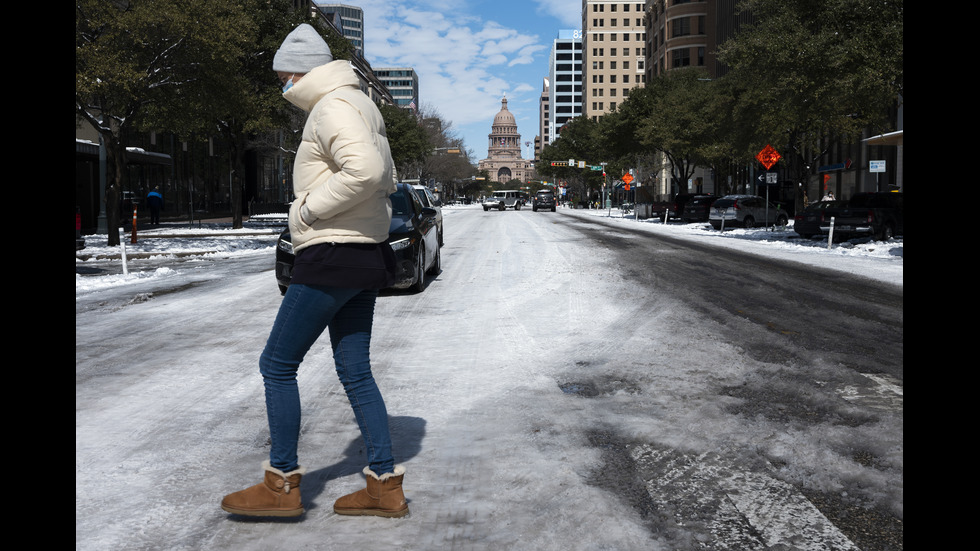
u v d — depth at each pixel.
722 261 15.05
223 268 15.32
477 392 5.10
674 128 44.72
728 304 9.13
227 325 8.09
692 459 3.69
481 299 9.91
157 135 39.84
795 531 2.85
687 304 9.12
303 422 4.43
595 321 8.01
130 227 31.52
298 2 57.47
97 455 3.84
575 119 94.75
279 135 44.81
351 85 2.95
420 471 3.56
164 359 6.33
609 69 169.62
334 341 3.04
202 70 20.03
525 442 3.99
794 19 21.20
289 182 72.88
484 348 6.68
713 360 6.00
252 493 2.95
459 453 3.82
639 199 43.88
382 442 2.99
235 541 2.81
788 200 44.38
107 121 20.53
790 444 3.86
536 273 12.88
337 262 2.84
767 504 3.12
